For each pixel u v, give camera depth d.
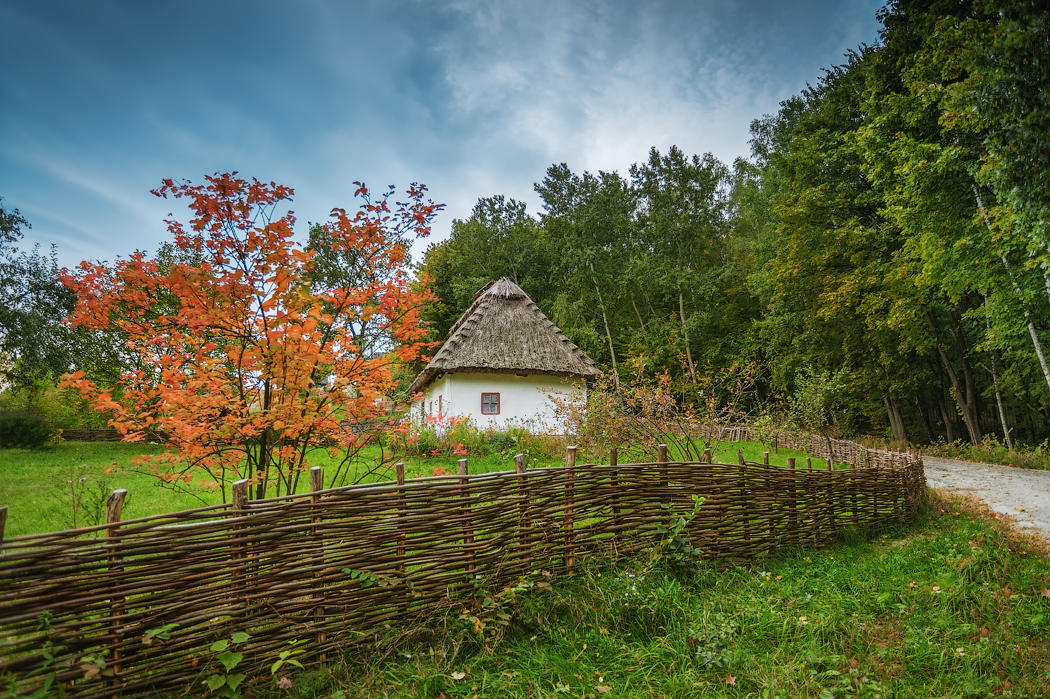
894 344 17.08
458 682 2.63
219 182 3.11
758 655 2.92
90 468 8.98
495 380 16.20
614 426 7.00
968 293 15.27
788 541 4.80
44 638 2.10
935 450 15.49
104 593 2.27
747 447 13.28
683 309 25.42
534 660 2.78
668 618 3.20
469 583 3.23
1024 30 5.18
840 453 11.39
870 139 12.75
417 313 4.04
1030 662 2.86
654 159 25.34
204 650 2.52
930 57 10.82
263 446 3.62
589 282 25.83
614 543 3.86
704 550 4.25
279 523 2.72
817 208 16.39
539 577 3.47
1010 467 12.48
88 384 3.37
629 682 2.63
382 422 4.20
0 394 22.44
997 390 15.16
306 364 3.42
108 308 3.33
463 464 3.31
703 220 24.72
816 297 17.44
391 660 2.78
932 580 3.99
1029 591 3.82
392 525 2.99
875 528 5.64
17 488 8.23
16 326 19.20
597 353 24.75
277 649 2.64
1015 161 5.73
